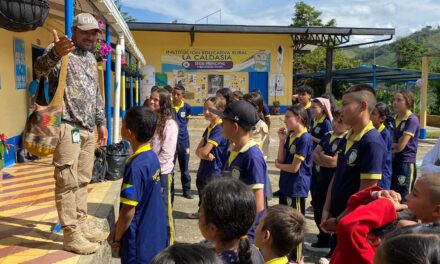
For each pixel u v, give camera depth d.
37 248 3.54
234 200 1.83
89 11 6.88
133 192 2.74
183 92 6.96
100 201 4.98
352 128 3.19
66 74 3.43
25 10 2.77
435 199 1.92
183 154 6.84
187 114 6.98
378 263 1.23
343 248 1.98
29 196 5.19
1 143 6.00
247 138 2.81
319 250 4.71
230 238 1.85
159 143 4.13
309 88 6.67
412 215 2.07
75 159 3.47
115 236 2.86
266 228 2.19
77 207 3.80
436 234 1.29
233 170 2.79
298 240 2.18
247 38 20.02
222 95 5.20
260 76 20.38
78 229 3.54
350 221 1.97
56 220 4.27
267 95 20.44
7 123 7.17
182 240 5.01
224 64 20.03
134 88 17.53
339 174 3.21
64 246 3.53
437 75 22.42
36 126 3.28
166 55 19.62
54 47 3.07
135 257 2.81
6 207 4.71
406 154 5.35
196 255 1.26
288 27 18.84
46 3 2.94
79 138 3.49
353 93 3.07
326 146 4.61
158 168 2.96
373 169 2.96
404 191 5.38
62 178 3.41
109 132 8.04
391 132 5.48
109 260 4.15
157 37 19.48
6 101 7.14
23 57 8.01
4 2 2.68
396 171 5.41
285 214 2.19
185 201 6.71
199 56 19.84
